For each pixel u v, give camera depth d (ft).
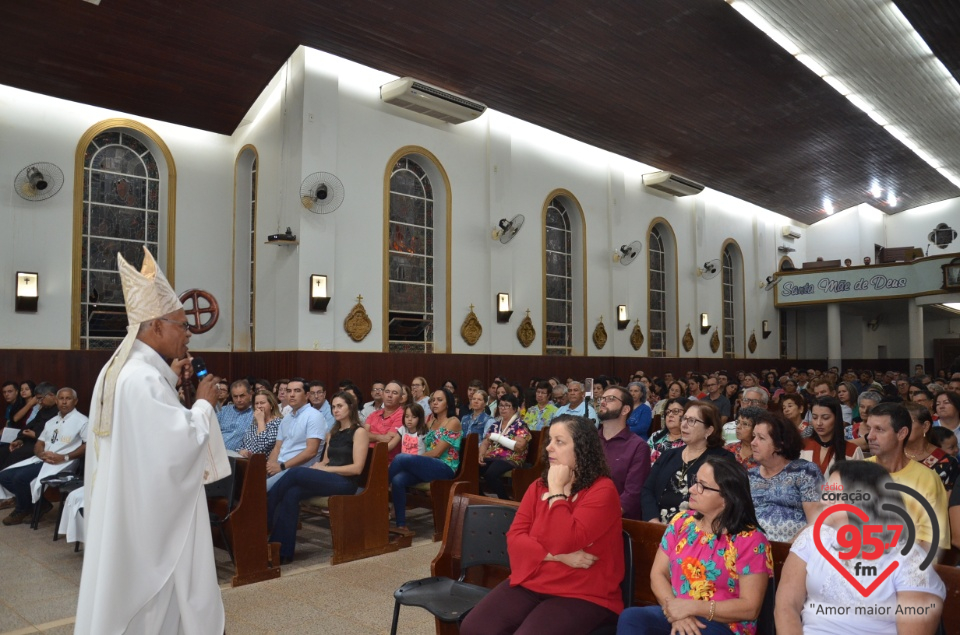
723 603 8.11
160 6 27.61
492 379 41.22
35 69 28.89
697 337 58.54
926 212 75.56
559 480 9.61
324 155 33.53
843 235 74.18
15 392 28.14
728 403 29.12
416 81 35.35
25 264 29.84
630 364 51.21
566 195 47.24
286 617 13.76
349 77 35.42
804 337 75.00
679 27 35.22
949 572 7.65
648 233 54.24
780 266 71.72
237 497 16.40
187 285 34.71
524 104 40.75
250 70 32.42
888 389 31.99
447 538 12.17
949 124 53.31
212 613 8.96
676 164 53.31
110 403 8.69
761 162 55.93
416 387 27.94
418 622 13.55
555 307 46.91
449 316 39.27
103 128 32.27
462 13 31.19
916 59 42.68
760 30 36.94
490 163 41.93
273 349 34.19
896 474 10.36
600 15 33.04
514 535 9.94
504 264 42.24
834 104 47.29
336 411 18.85
